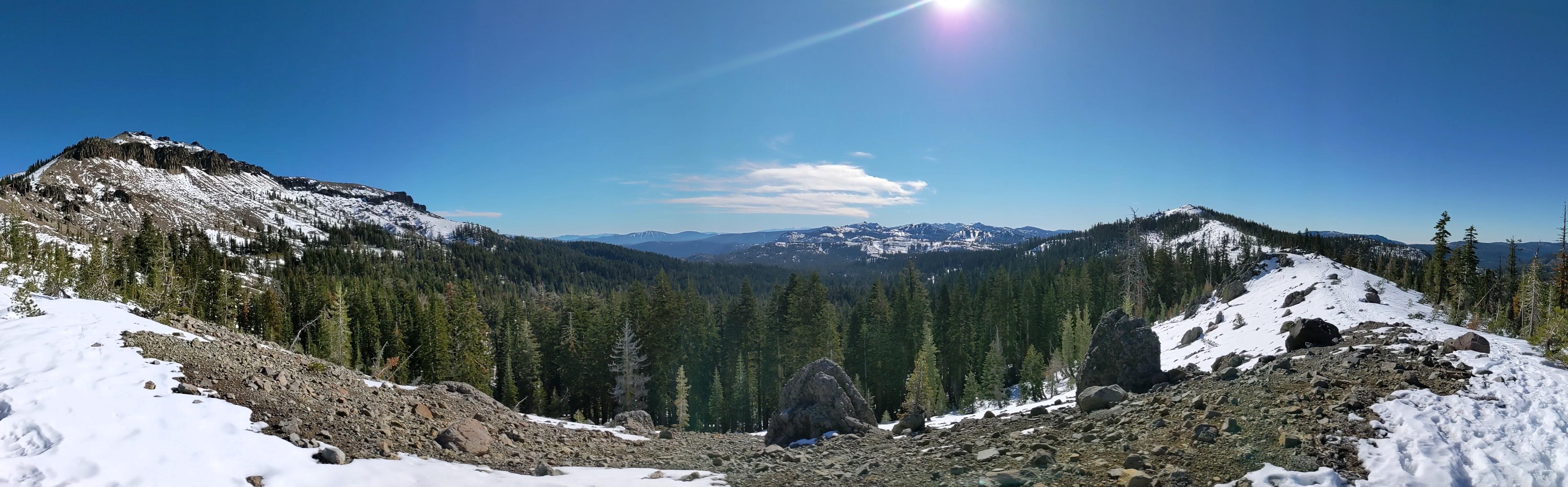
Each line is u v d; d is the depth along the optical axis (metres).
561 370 66.19
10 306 17.48
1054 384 52.81
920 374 49.12
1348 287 47.66
